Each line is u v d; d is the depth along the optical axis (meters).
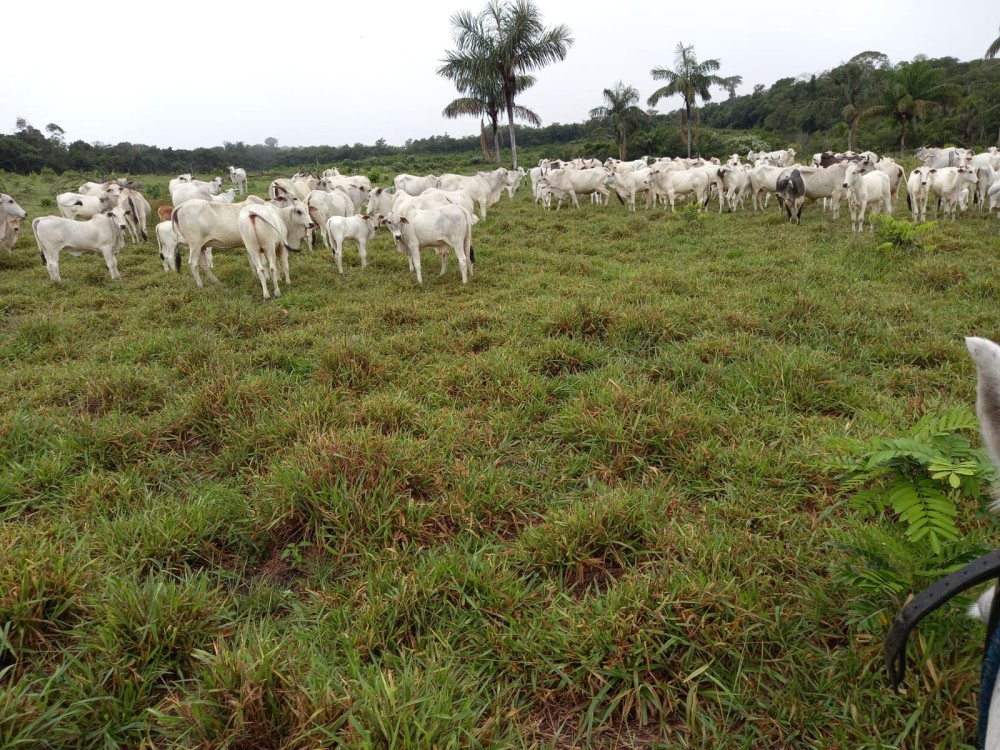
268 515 3.28
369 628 2.54
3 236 11.51
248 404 4.57
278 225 8.17
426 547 3.12
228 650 2.31
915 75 37.41
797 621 2.47
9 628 2.41
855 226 12.05
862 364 4.98
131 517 3.30
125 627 2.46
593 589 2.86
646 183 16.89
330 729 1.99
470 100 27.77
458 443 4.03
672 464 3.73
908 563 2.19
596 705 2.23
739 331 5.58
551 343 5.45
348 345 5.39
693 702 2.16
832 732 2.06
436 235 8.42
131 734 2.17
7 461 3.92
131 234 14.12
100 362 5.81
